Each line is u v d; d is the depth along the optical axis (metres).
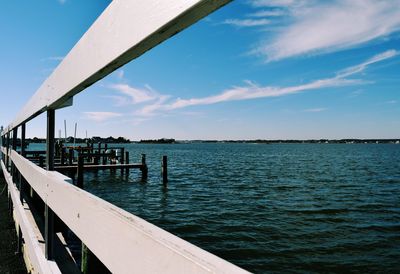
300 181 21.56
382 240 8.73
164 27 0.65
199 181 21.25
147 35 0.69
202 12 0.58
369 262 7.19
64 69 1.43
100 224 0.98
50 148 2.12
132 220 0.80
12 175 5.65
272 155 65.38
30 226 3.31
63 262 2.30
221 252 7.73
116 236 0.86
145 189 17.75
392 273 6.65
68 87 1.33
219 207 12.95
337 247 8.12
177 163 38.81
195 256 0.56
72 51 1.31
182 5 0.58
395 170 30.69
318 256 7.50
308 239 8.74
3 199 8.76
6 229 5.86
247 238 8.79
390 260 7.31
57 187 1.60
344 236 9.05
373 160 47.84
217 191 17.16
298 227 9.93
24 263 4.27
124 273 0.81
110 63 0.89
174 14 0.60
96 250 1.01
